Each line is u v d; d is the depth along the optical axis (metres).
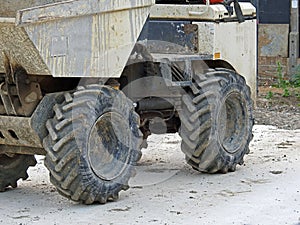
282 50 17.45
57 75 7.54
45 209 8.04
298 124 13.57
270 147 11.29
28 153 8.30
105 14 7.93
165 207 8.07
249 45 10.21
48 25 7.37
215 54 9.53
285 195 8.53
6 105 7.92
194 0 9.98
